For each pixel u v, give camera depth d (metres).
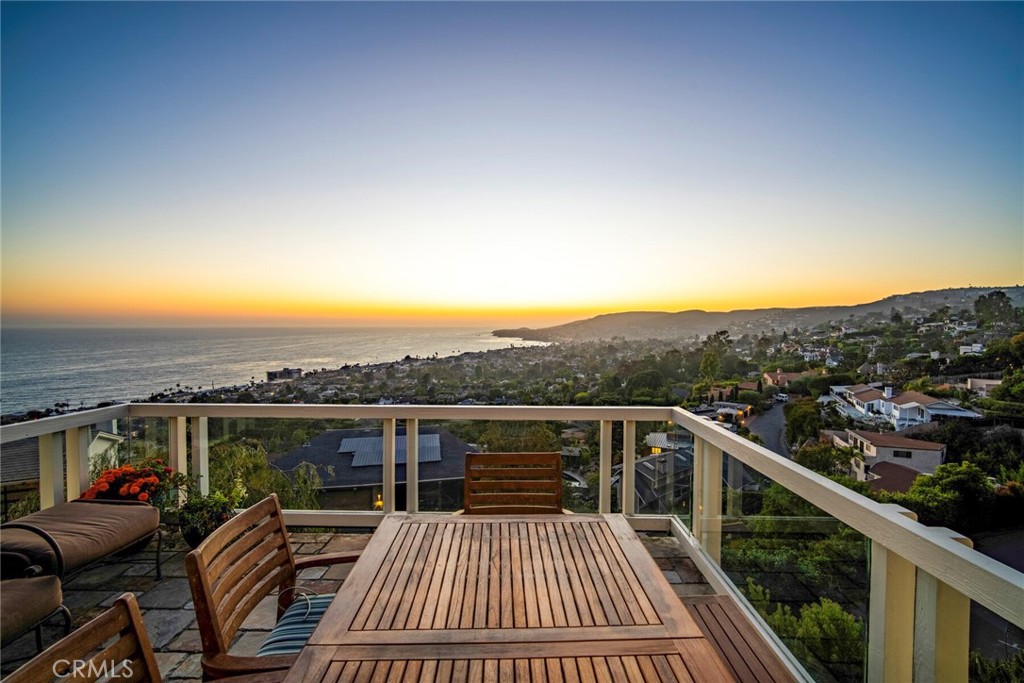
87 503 3.23
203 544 1.48
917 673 1.40
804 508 2.05
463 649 1.28
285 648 1.65
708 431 3.16
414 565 1.77
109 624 1.02
